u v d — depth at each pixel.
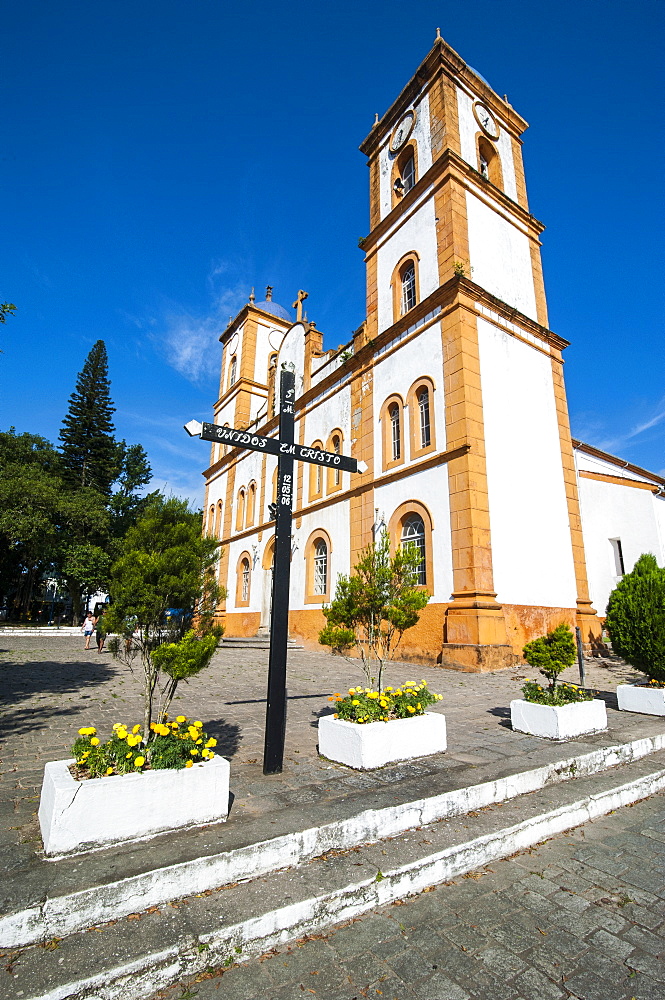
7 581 40.38
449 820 3.87
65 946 2.39
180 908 2.70
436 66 16.69
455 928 2.82
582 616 14.21
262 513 23.41
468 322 13.84
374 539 15.20
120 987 2.25
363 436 16.77
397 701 5.34
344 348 18.77
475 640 11.28
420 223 16.12
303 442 20.67
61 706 7.57
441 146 15.92
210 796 3.50
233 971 2.47
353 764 4.72
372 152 19.55
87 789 3.08
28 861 2.89
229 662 13.65
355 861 3.22
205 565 4.45
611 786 4.70
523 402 14.79
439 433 13.73
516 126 19.03
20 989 2.13
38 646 18.92
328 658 14.73
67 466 40.12
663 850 3.72
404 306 16.59
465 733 6.06
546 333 16.14
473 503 12.36
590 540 16.97
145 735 3.88
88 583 30.41
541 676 10.45
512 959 2.57
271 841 3.15
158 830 3.27
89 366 42.28
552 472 15.06
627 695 7.55
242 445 5.14
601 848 3.76
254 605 22.81
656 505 15.96
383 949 2.65
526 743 5.58
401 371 15.55
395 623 5.66
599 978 2.45
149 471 45.88
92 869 2.78
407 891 3.13
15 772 4.63
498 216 16.42
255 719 6.91
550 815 4.03
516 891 3.20
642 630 7.61
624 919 2.90
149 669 4.05
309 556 18.73
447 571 12.60
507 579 12.56
